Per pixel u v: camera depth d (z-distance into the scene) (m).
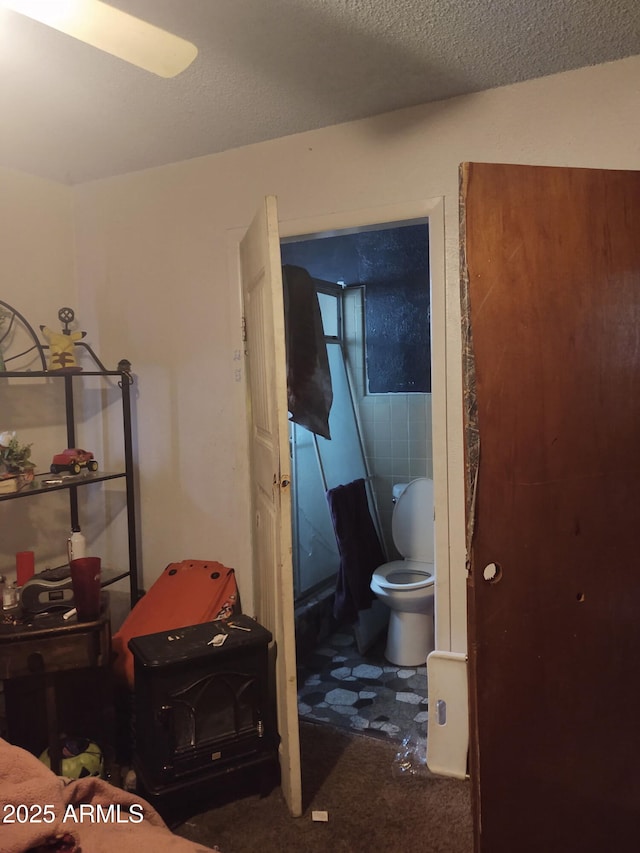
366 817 1.94
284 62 1.79
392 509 3.79
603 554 1.57
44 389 2.75
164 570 2.73
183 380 2.66
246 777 2.02
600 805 1.60
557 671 1.56
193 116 2.13
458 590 2.18
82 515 2.92
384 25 1.61
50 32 1.57
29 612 2.08
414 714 2.61
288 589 1.92
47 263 2.74
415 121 2.14
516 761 1.55
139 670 1.95
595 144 1.91
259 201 2.43
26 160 2.51
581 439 1.55
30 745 2.19
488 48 1.75
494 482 1.52
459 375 2.13
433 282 2.15
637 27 1.66
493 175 1.50
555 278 1.53
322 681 2.96
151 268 2.69
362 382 3.82
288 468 1.90
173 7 1.50
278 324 1.85
